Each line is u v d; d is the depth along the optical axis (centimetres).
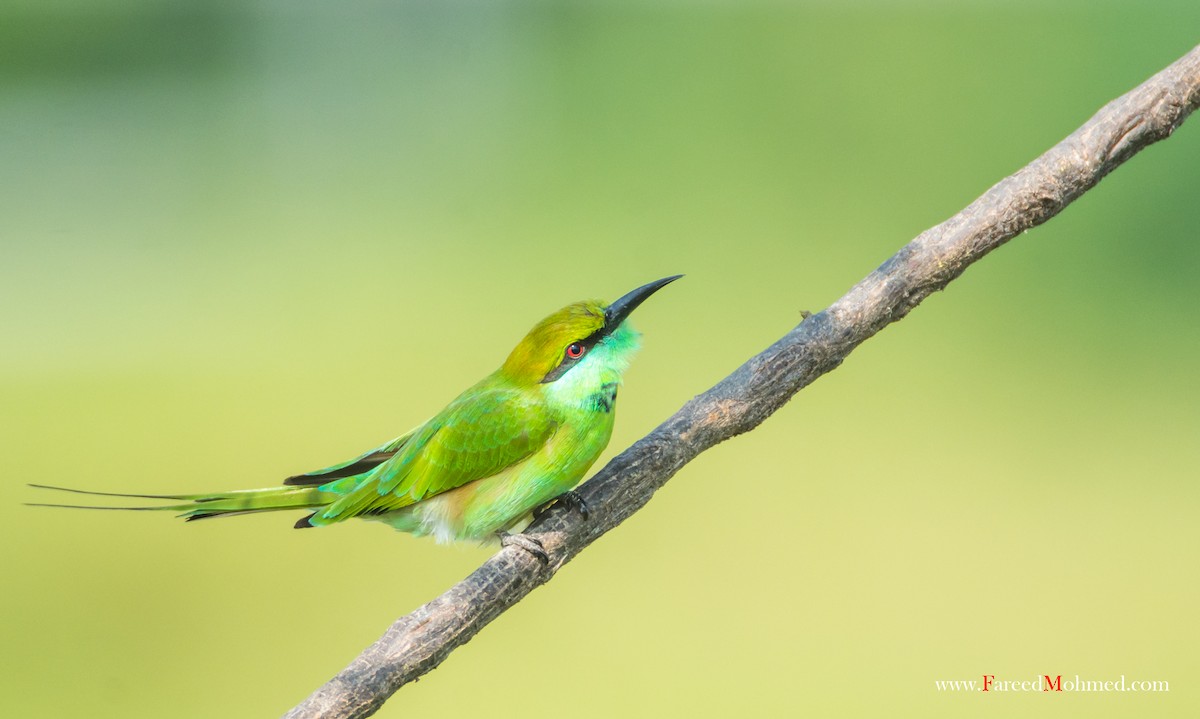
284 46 2855
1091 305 1524
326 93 2558
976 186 1822
